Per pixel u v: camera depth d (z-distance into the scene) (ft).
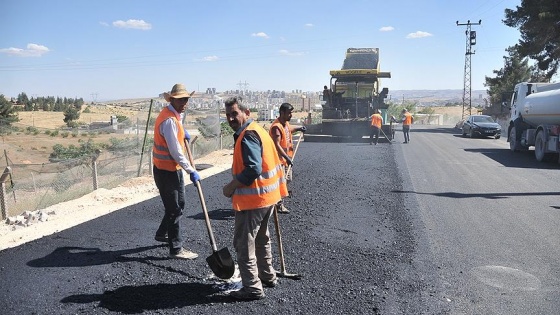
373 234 22.00
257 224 14.55
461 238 21.62
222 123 83.97
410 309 14.23
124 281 15.97
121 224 23.38
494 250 19.93
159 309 13.94
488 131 89.10
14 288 15.30
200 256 18.67
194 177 16.35
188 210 26.45
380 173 40.63
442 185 35.47
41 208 31.89
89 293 14.99
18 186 43.52
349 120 74.84
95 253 18.84
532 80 157.28
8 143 86.74
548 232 22.71
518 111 61.62
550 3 96.37
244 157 14.02
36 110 268.62
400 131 117.29
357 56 83.35
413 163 48.60
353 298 14.88
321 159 50.31
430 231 22.74
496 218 25.40
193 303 14.37
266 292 15.24
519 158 55.36
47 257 18.30
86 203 31.14
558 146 48.34
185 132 18.39
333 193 31.40
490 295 15.37
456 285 16.14
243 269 14.53
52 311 13.76
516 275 17.12
